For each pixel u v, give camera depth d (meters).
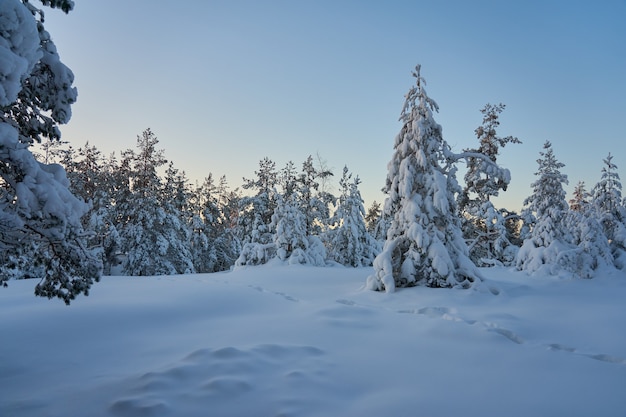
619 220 21.75
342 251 31.45
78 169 35.12
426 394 5.05
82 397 4.79
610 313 10.02
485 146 29.95
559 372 5.90
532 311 10.50
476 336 7.68
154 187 35.50
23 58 4.75
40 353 6.62
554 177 22.55
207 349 6.27
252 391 4.97
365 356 6.58
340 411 4.52
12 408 4.52
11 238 5.56
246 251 28.28
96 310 9.70
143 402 4.51
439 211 14.73
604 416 4.48
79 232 6.02
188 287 14.52
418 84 15.45
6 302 11.12
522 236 32.12
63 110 6.26
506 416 4.46
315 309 10.23
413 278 14.15
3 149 5.14
